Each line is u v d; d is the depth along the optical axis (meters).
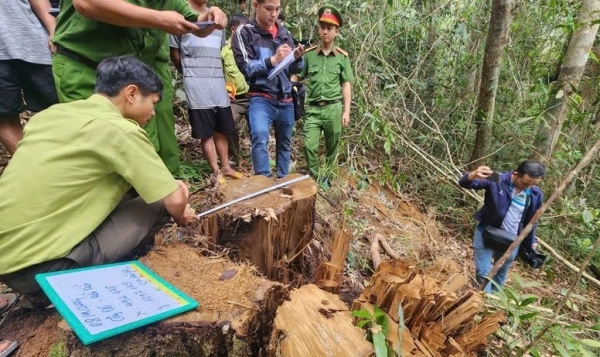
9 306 1.85
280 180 2.67
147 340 1.36
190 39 3.18
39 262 1.56
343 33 5.17
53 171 1.58
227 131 3.47
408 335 1.80
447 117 5.57
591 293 4.35
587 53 4.54
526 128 5.35
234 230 2.19
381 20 4.91
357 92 4.89
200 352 1.42
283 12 5.11
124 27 2.11
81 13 1.90
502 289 2.32
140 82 1.75
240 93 4.03
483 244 3.41
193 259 1.81
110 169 1.64
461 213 4.95
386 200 4.59
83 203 1.64
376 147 5.44
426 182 5.19
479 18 5.84
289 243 2.34
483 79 4.84
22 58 2.30
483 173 3.20
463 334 1.92
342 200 4.01
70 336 1.32
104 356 1.33
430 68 5.89
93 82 2.11
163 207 1.86
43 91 2.50
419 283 1.90
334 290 2.19
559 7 5.11
